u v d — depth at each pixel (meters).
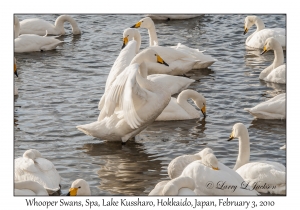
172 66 23.52
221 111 19.03
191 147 16.09
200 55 24.31
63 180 14.04
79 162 15.17
